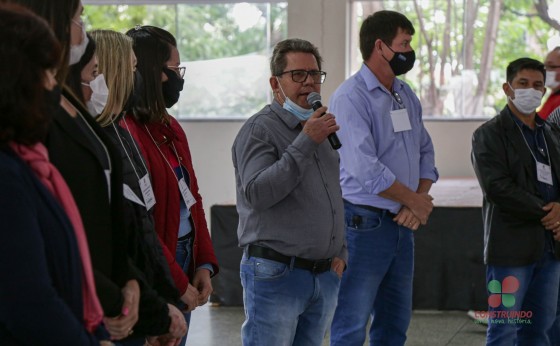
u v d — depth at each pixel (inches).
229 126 315.9
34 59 55.9
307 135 104.3
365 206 132.6
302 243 107.3
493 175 139.5
